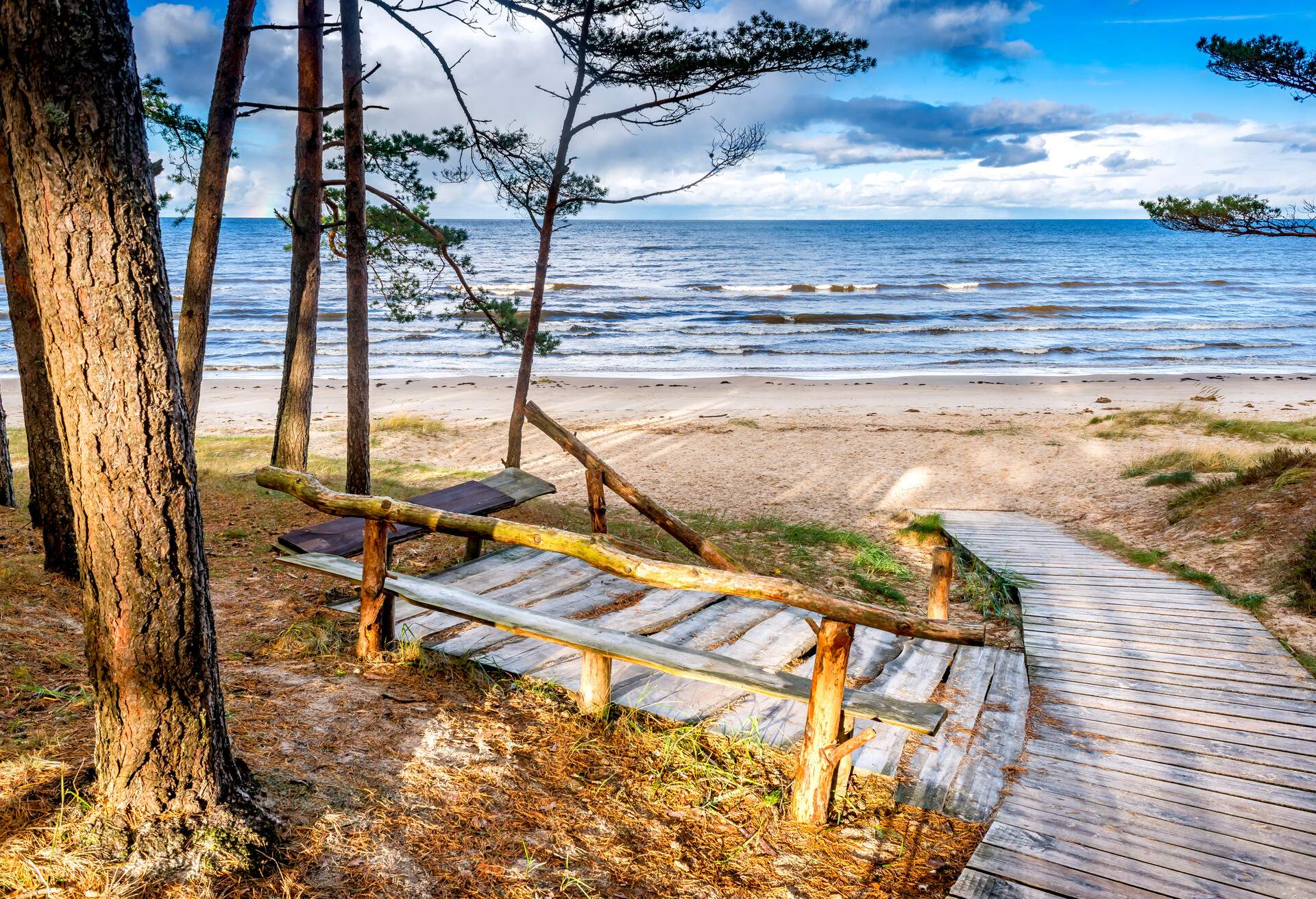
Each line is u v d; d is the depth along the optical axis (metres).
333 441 17.86
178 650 2.61
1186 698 5.57
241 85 8.27
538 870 3.15
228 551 7.37
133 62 2.35
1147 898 3.34
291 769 3.40
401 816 3.28
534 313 12.08
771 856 3.55
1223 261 101.94
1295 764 4.62
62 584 5.64
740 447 17.77
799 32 10.33
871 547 10.45
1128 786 4.32
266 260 88.38
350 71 8.48
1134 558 9.75
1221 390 26.97
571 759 4.07
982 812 4.02
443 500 7.39
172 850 2.60
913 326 44.41
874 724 4.84
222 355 34.50
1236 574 8.81
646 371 32.56
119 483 2.42
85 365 2.34
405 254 13.17
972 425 20.06
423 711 4.32
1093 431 18.20
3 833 2.61
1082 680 5.89
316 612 5.84
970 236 177.62
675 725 4.50
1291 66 10.02
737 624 6.29
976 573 9.27
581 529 10.12
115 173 2.28
